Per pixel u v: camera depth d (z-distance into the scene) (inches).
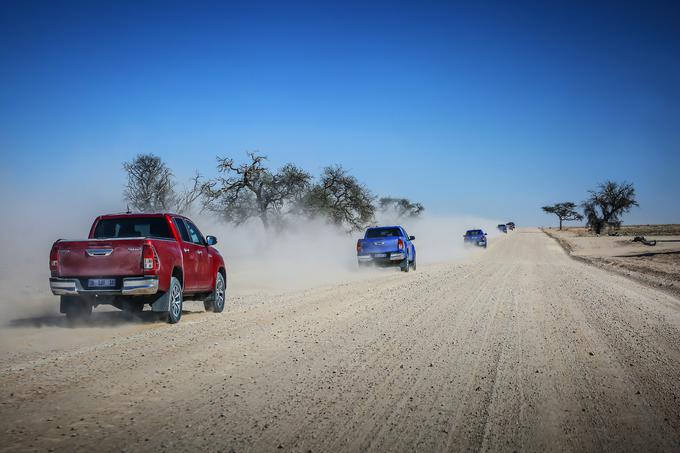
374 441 173.0
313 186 1801.2
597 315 470.0
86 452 158.2
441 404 213.3
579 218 6382.9
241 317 444.1
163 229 431.8
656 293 695.1
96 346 315.0
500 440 175.5
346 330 378.9
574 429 186.4
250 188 1614.2
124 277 378.3
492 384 244.2
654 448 169.8
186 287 430.0
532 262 1438.2
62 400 208.4
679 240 2940.5
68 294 380.8
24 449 159.5
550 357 300.8
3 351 298.8
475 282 786.8
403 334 366.0
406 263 1014.4
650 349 328.5
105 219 432.8
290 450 163.6
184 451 160.6
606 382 249.6
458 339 350.6
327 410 203.0
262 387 232.1
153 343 325.4
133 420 187.0
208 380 241.4
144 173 1507.1
